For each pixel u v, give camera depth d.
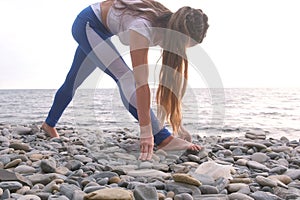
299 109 11.88
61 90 3.12
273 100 18.20
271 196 1.66
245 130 5.47
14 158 2.38
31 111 13.73
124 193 1.52
